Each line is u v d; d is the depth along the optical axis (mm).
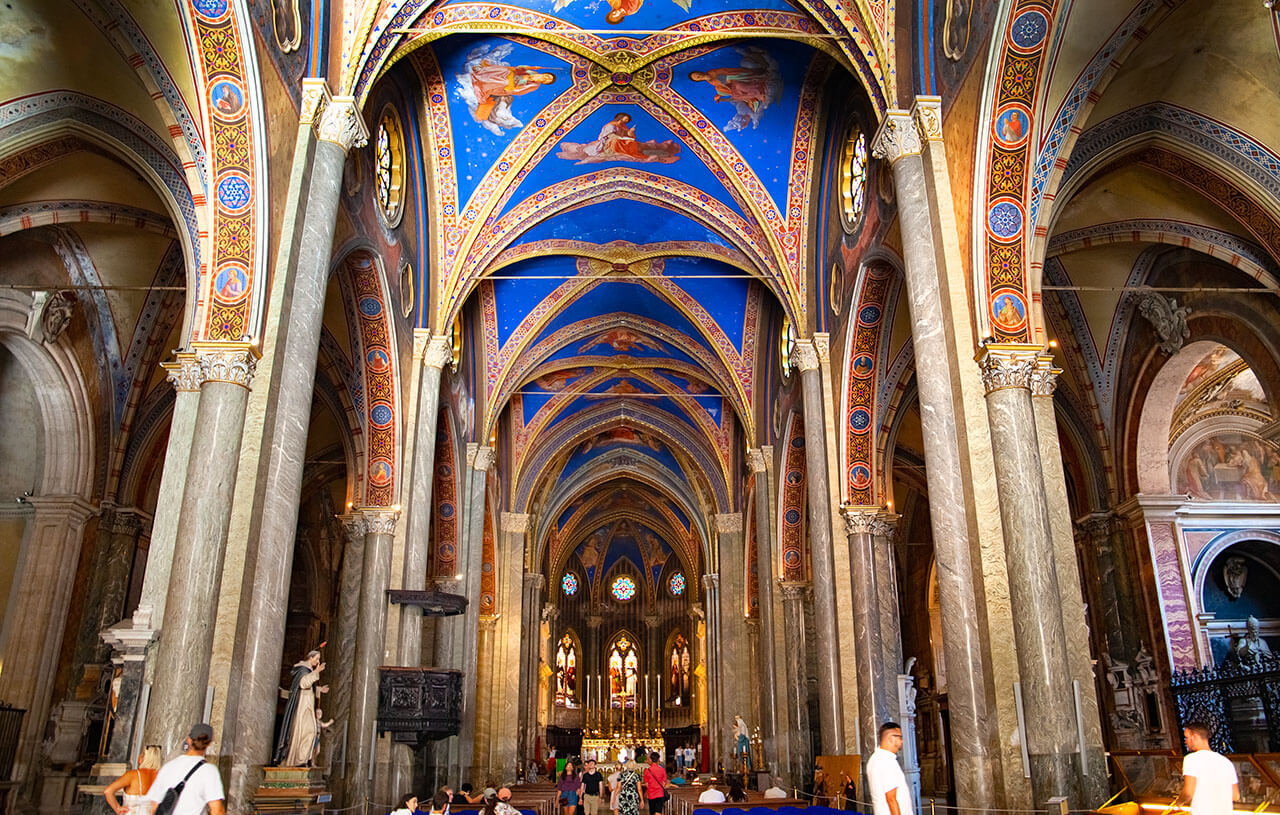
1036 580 8969
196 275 11125
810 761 20031
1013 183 10078
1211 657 16453
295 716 10820
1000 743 8891
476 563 21875
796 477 21656
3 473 15766
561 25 14750
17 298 14258
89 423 15891
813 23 13883
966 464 9781
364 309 15188
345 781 13945
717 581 33531
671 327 25156
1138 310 16922
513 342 23484
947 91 11055
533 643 34375
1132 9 9828
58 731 14742
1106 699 17391
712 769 32219
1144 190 13641
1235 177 12195
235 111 9648
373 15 11914
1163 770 10297
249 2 9477
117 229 14914
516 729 27062
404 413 16500
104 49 10430
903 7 11977
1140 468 17250
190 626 8492
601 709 49469
